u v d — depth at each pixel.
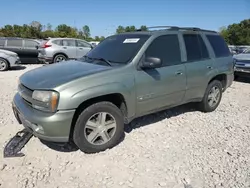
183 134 4.09
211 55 4.98
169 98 4.16
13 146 3.52
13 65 11.34
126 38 4.27
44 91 3.00
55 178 2.87
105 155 3.38
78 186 2.74
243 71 9.25
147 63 3.59
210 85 5.02
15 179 2.82
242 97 6.81
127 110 3.59
